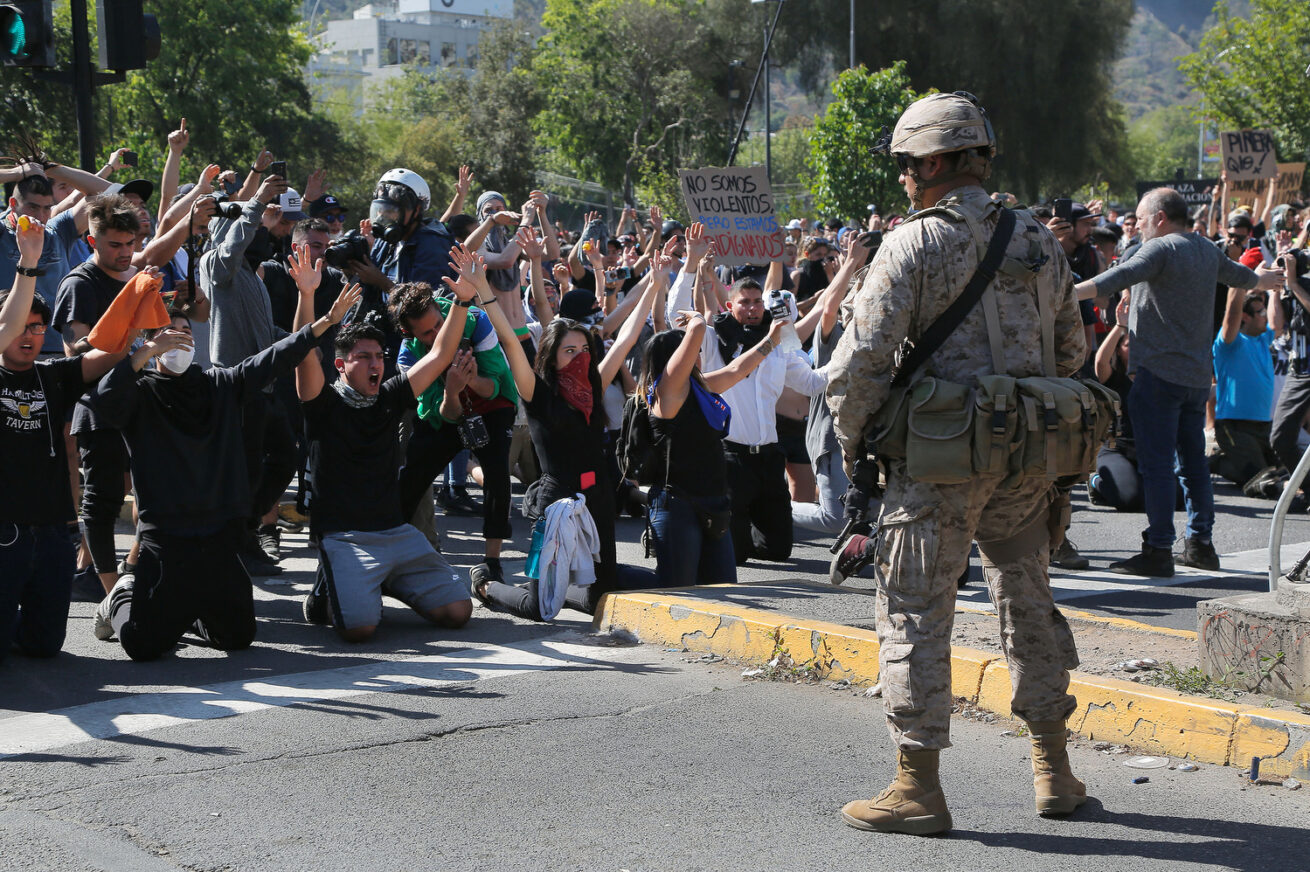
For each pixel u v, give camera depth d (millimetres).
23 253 5062
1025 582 3828
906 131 3730
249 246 8086
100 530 6176
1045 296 3676
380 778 4090
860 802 3746
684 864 3461
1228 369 10758
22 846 3500
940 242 3559
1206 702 4352
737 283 7730
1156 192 7266
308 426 6012
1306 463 4855
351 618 5781
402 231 8219
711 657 5605
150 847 3521
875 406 3631
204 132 44688
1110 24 44062
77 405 6070
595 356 6512
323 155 49750
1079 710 4598
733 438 7863
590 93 53562
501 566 7418
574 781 4086
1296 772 4074
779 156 79500
